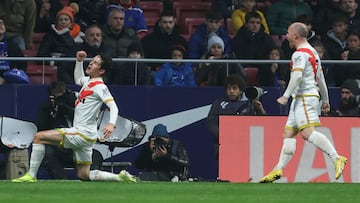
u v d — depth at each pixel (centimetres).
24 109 4488
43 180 4019
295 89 3734
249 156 4278
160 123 4541
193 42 5266
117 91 4522
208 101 4547
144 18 5516
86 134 3709
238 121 4284
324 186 3431
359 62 4600
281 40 5525
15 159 4294
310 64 3769
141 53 4959
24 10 5347
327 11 5600
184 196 3016
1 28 4841
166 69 4600
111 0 5522
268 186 3419
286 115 4291
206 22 5259
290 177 4259
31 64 4581
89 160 3759
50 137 3691
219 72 4603
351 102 4509
